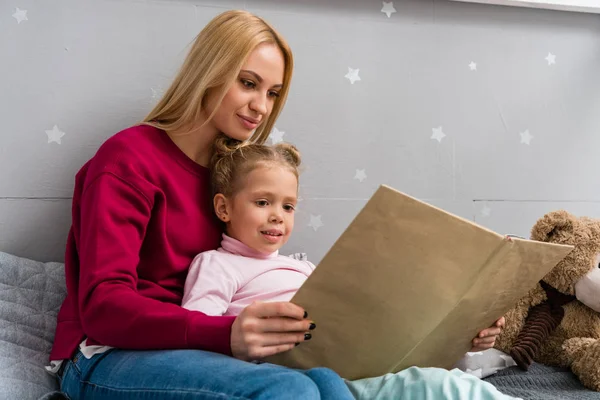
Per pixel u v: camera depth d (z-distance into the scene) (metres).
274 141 1.57
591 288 1.37
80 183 1.20
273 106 1.33
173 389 0.81
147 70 1.47
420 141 1.70
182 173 1.21
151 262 1.16
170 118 1.24
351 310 0.90
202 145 1.25
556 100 1.83
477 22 1.76
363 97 1.65
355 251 0.85
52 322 1.25
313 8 1.60
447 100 1.73
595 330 1.39
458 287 0.89
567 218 1.40
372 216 0.83
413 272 0.87
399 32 1.68
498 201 1.77
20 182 1.39
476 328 1.06
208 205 1.25
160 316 0.90
